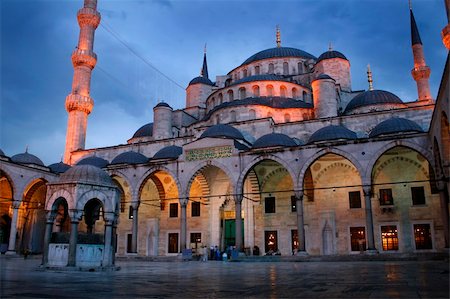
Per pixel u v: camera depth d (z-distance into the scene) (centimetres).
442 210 2895
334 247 3631
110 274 1680
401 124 3212
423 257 2784
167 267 2333
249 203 3984
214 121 4481
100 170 2206
